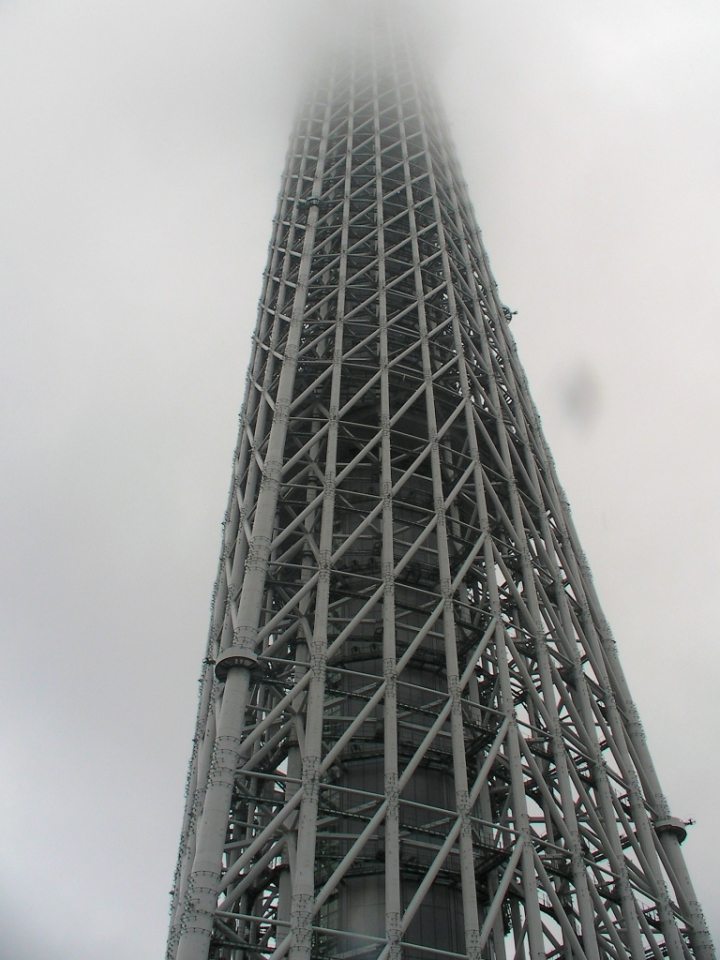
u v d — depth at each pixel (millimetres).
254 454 52344
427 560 50625
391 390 57188
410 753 42812
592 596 58938
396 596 48562
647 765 50656
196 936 30969
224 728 36906
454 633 43375
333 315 60594
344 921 37781
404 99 89000
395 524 51125
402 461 54500
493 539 51344
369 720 43938
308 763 36031
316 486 49281
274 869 40750
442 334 62375
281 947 31094
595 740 47594
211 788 34969
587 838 43844
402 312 59906
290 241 68562
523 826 39094
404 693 45125
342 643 43281
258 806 43281
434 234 70000
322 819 39000
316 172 75562
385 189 73875
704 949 43375
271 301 66375
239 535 48250
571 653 50719
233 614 44469
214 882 32625
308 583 42938
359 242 65938
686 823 48750
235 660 39000
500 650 44906
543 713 45250
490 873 40219
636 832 46688
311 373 55969
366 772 42312
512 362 69438
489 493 52594
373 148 79500
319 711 37812
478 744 43469
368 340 57000
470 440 54219
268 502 46000
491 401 59875
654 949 41188
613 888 44469
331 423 50906
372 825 35406
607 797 45094
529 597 50312
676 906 45188
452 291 63656
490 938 38812
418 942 37438
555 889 42312
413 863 39000
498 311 71812
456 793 38219
